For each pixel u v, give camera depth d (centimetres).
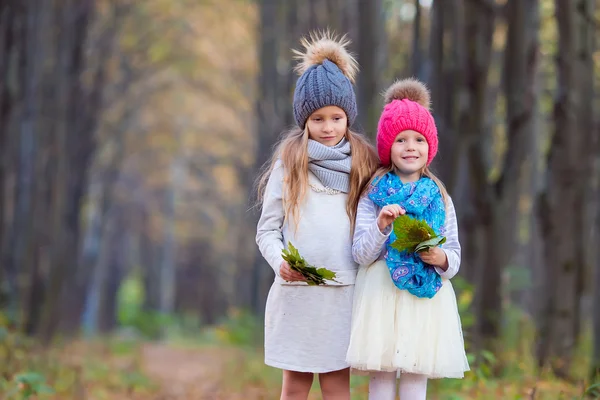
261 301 2709
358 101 1320
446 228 497
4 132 1555
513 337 1098
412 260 473
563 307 1002
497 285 1056
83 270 3303
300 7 1973
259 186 534
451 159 1064
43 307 1825
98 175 3494
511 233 1566
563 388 740
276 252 496
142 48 3030
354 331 477
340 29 1566
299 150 502
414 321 474
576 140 985
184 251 6138
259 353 1773
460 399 670
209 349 2339
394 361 471
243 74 3281
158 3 2919
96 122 2550
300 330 496
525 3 1094
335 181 500
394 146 493
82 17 2161
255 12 2859
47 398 912
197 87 3512
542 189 1013
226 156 3994
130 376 1284
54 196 1942
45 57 1891
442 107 1074
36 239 1859
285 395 517
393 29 1800
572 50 974
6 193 1642
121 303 5094
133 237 5828
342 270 496
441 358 475
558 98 987
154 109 3816
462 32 1059
